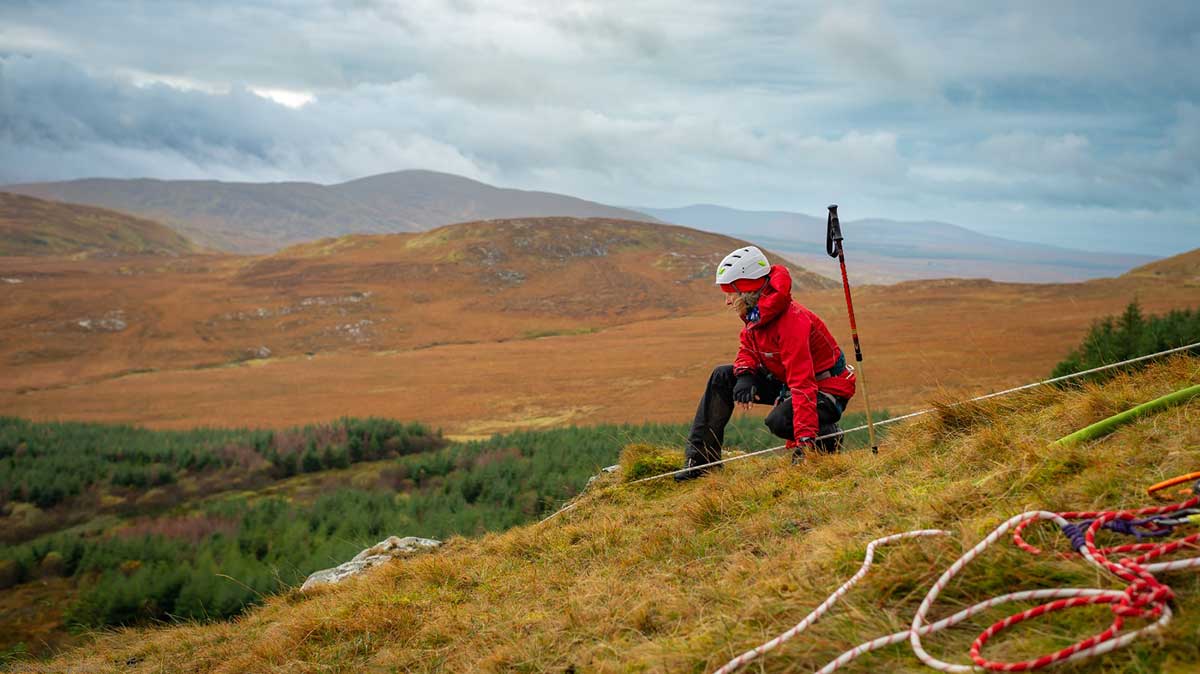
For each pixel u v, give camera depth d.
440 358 115.81
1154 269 120.38
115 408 91.94
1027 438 4.59
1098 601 2.43
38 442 53.03
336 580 7.42
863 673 2.52
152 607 21.33
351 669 4.30
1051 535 3.07
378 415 76.69
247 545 28.34
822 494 4.91
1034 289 121.44
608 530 5.60
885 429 6.59
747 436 18.20
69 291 180.25
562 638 3.76
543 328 145.88
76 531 37.84
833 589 3.15
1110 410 4.66
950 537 3.20
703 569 4.15
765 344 5.87
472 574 5.60
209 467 46.53
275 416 82.19
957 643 2.57
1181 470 3.41
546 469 29.61
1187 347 5.80
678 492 6.44
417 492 33.12
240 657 5.10
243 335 146.88
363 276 193.00
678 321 143.88
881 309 110.44
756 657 2.70
